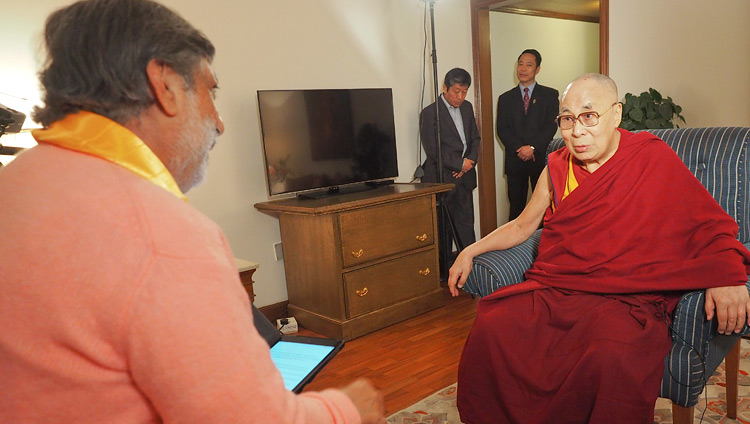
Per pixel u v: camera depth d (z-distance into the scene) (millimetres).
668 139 2131
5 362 564
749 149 1945
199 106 703
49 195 568
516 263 2053
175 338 530
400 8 3990
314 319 3250
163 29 644
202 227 606
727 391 1996
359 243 3102
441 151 4008
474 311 3434
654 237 1736
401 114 4078
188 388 533
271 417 572
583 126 1812
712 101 3213
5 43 2557
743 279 1518
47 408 567
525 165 4742
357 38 3771
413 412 2215
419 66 4152
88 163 601
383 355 2852
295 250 3307
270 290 3465
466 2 4383
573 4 5023
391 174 3703
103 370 556
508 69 5125
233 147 3256
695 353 1533
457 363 2686
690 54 3268
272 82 3385
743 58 3061
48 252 542
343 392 758
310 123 3297
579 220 1862
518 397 1672
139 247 542
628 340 1529
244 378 559
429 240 3451
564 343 1657
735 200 1952
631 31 3496
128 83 626
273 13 3361
